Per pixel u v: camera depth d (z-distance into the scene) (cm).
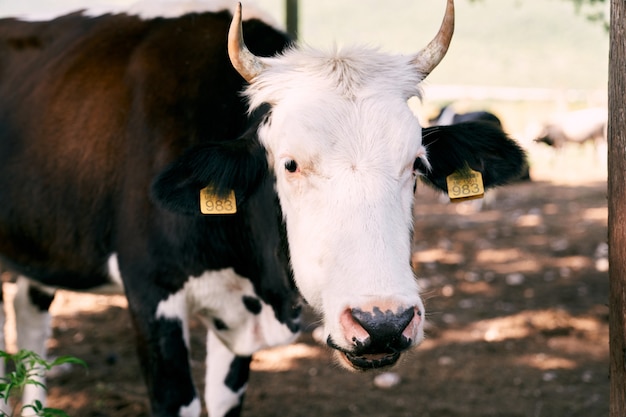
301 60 317
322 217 287
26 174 411
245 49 316
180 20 400
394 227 281
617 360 287
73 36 426
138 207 372
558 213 1105
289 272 326
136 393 514
